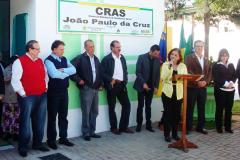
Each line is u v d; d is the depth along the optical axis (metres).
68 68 6.33
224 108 7.60
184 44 8.54
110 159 5.82
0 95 6.09
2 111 6.61
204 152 6.23
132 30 7.92
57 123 6.82
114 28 7.61
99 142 6.77
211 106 8.56
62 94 6.35
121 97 7.45
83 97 6.86
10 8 7.20
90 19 7.22
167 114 6.78
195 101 7.49
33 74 5.84
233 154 6.13
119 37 7.72
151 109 8.31
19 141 5.99
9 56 7.25
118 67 7.31
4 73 6.49
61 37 6.86
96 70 6.91
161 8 8.42
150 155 6.04
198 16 13.81
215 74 7.45
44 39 6.64
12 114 6.60
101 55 7.46
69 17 6.92
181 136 6.86
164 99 6.74
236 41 14.66
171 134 7.26
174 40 10.97
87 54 6.83
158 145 6.60
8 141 6.77
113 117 7.43
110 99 7.36
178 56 6.62
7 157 5.88
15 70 5.75
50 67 6.16
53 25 6.73
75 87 7.04
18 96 5.95
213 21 15.02
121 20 7.71
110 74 7.23
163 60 8.30
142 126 8.04
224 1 12.48
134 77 8.02
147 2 8.14
